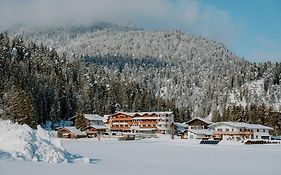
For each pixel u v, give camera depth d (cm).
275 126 16688
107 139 12912
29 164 3030
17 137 3450
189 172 3350
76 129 14212
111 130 18025
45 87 16650
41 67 19812
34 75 17550
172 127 15475
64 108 17700
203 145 9512
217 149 7600
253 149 7831
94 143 9475
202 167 3822
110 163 3853
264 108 18100
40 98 15762
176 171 3384
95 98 19738
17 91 11800
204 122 15538
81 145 8112
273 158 5284
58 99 16975
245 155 5844
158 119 17100
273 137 14788
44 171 2761
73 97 18475
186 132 15000
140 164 3916
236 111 19088
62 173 2750
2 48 18575
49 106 16462
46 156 3369
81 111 17525
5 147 3350
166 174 3141
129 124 17638
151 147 7869
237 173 3394
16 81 15250
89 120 16438
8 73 16225
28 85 16050
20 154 3256
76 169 3044
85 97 19312
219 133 14262
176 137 14738
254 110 18338
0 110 10894
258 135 14225
